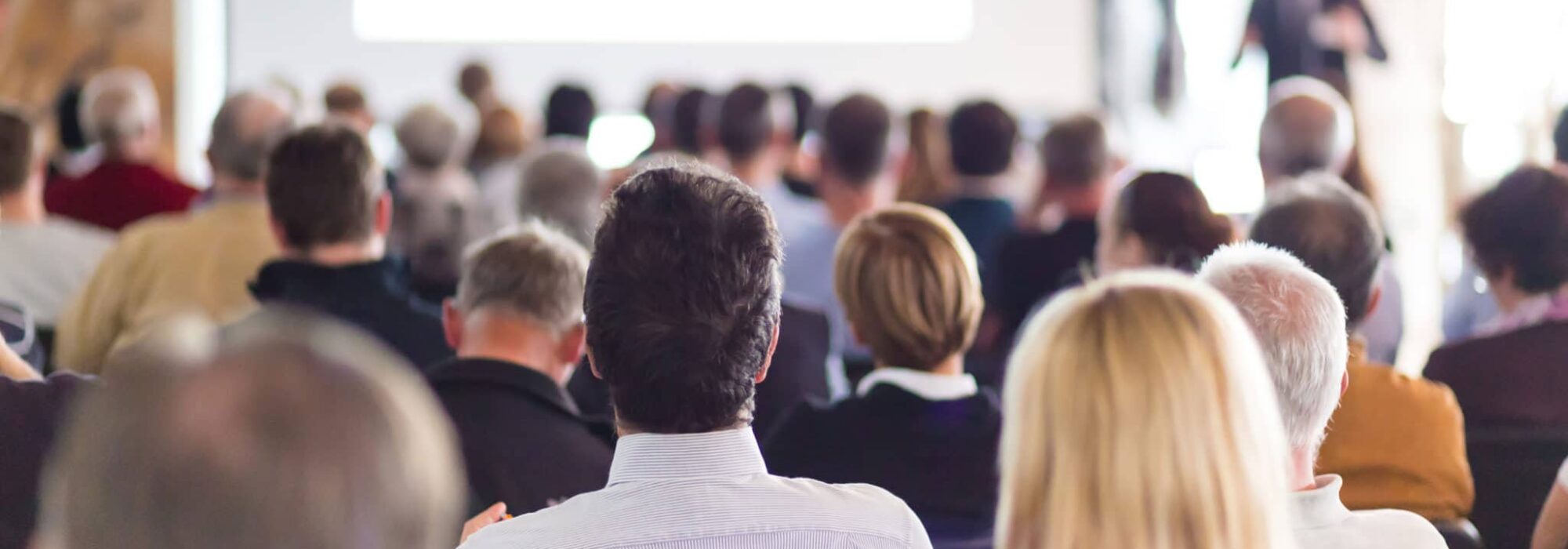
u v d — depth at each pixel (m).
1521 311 2.91
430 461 0.67
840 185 4.34
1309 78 7.52
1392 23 7.99
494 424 2.16
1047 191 4.46
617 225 1.48
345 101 6.02
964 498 2.13
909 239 2.31
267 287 2.64
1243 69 9.15
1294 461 1.78
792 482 1.50
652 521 1.43
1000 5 9.91
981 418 2.16
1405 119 8.02
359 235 2.73
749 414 1.51
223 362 0.65
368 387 0.66
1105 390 1.32
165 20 9.50
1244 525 1.30
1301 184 2.64
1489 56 7.94
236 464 0.62
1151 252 3.17
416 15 9.84
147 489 0.61
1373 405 2.23
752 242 1.49
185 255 3.23
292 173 2.69
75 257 3.61
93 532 0.62
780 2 9.91
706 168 1.54
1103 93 9.74
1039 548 1.33
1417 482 2.21
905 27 9.94
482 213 4.57
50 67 9.39
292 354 0.66
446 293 4.25
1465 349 2.67
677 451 1.47
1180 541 1.29
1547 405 2.62
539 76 9.88
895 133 6.18
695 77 9.91
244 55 9.78
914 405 2.16
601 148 9.74
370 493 0.64
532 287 2.24
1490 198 2.92
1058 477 1.32
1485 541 2.52
